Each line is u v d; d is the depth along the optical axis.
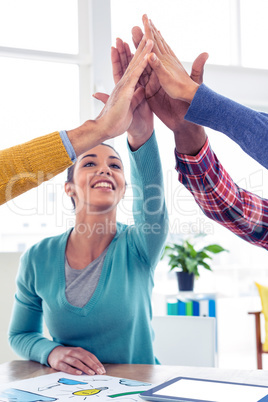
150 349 1.09
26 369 0.93
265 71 3.07
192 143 0.93
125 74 0.84
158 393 0.67
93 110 2.70
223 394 0.66
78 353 0.92
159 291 3.12
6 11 2.65
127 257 1.12
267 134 0.73
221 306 3.79
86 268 1.10
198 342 1.42
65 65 2.74
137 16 2.87
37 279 1.11
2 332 1.65
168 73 0.83
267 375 0.82
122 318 1.03
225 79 2.98
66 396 0.69
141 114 0.98
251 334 3.88
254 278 3.98
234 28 3.07
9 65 2.63
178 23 2.97
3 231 2.47
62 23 2.73
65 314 1.04
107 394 0.70
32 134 2.66
